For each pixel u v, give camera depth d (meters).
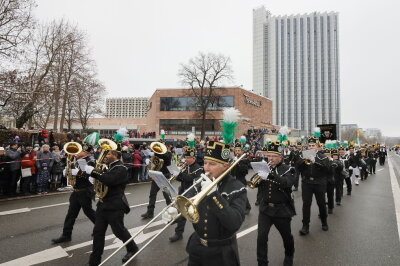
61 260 4.38
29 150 9.88
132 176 12.80
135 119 66.31
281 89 132.00
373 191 12.34
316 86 128.75
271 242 5.42
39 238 5.32
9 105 18.34
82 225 6.17
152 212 6.92
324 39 129.00
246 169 7.78
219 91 42.84
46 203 8.28
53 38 22.33
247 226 6.34
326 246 5.27
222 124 2.70
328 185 7.91
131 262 4.32
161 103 46.12
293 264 4.45
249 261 4.46
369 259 4.71
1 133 15.01
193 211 1.89
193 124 44.62
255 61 139.25
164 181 2.31
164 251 4.78
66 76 26.11
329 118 126.69
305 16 131.25
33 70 20.55
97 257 3.93
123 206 4.10
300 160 6.12
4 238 5.30
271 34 135.25
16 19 16.41
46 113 25.86
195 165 5.75
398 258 4.78
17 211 7.30
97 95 36.88
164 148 5.62
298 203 9.26
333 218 7.39
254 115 46.88
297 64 130.75
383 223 6.98
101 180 3.84
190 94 41.69
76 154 4.73
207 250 2.34
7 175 9.20
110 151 4.19
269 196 4.00
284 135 5.09
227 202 2.18
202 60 38.69
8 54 16.23
